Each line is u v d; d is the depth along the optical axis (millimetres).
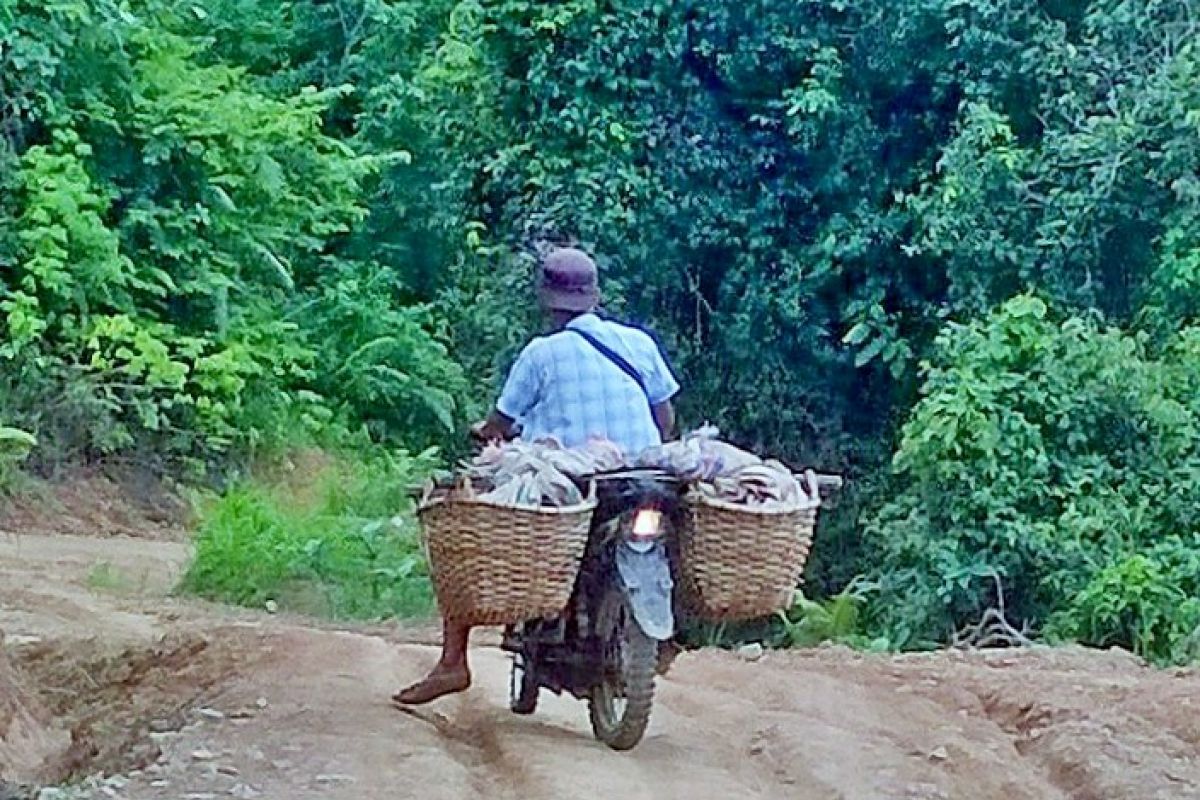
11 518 26609
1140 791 8508
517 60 29141
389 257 36125
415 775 8164
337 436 32688
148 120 30953
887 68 27203
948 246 25062
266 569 19484
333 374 33969
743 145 28344
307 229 34594
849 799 8211
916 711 10859
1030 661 13992
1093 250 24328
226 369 30141
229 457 30672
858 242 26875
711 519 8758
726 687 11812
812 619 20641
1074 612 18969
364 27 38781
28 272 28547
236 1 38969
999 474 20641
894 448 27531
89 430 28719
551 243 28391
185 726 9438
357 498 25828
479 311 31094
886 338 26719
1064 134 24938
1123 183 24078
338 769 8203
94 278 29203
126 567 21656
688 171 28297
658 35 28328
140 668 12297
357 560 19859
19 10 29719
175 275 31141
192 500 28188
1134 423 20984
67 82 30531
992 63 26078
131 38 31328
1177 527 20516
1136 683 12016
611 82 28359
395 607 19156
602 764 8680
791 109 27281
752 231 28125
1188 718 10508
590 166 28391
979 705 11227
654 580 8742
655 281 28547
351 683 10883
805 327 27953
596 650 9195
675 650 9422
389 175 35656
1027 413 21031
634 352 9578
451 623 9703
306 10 39781
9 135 29594
